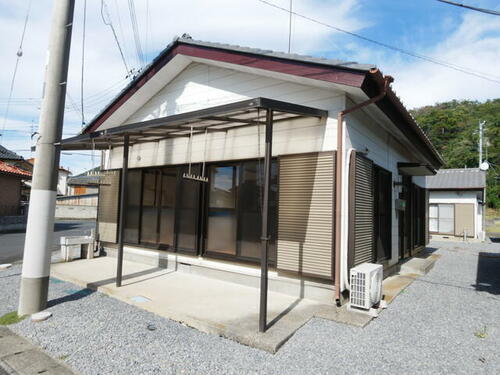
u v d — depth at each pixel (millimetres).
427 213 11016
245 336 3041
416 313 3961
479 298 4711
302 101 4586
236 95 5406
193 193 5883
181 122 4223
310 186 4312
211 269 5418
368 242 4785
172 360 2719
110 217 7551
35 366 2658
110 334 3244
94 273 5680
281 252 4492
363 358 2764
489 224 26219
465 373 2541
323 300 4148
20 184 16625
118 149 7621
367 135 5074
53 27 4180
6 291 4762
